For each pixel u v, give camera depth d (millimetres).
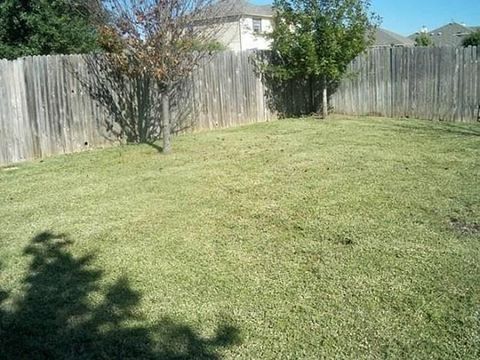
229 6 9484
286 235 4449
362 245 4148
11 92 8312
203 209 5254
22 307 3336
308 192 5703
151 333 2980
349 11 11781
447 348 2717
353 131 9969
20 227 4930
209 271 3777
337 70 12094
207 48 10023
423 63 11422
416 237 4277
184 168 7133
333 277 3592
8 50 11914
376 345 2770
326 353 2719
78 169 7473
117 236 4586
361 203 5234
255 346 2811
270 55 12266
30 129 8578
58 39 12508
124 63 8773
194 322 3080
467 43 24000
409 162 6980
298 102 13156
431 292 3318
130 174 6938
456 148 7848
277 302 3277
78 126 9156
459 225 4539
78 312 3254
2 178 7129
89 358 2768
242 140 9352
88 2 7930
